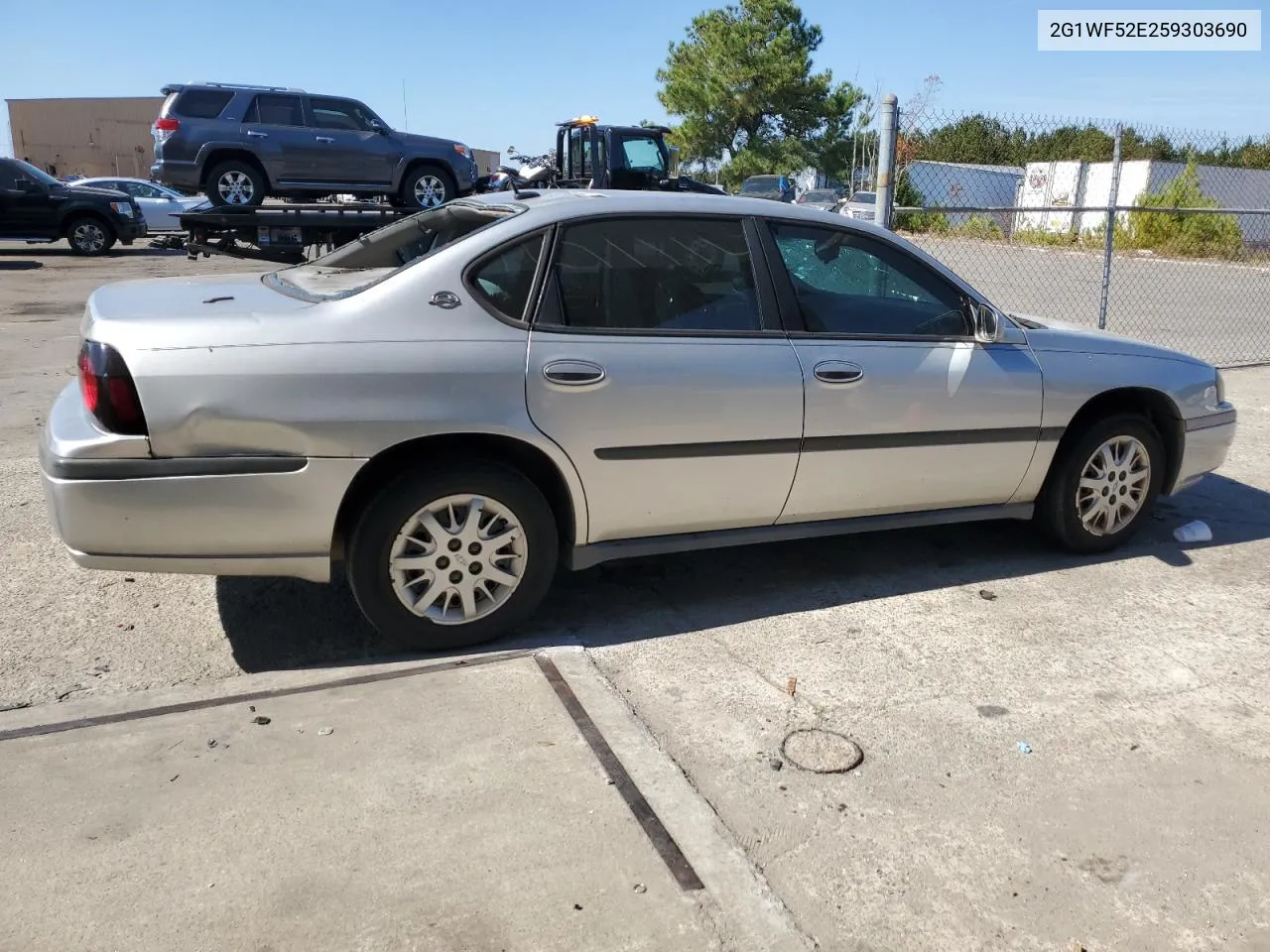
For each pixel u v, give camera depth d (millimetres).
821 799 2963
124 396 3262
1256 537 5359
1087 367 4711
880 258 4395
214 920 2389
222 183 13102
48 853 2598
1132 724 3432
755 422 3986
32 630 3924
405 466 3588
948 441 4414
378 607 3635
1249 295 17516
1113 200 8969
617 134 15344
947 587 4590
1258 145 30000
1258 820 2920
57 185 21141
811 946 2398
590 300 3812
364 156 13609
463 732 3213
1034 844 2791
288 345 3371
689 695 3555
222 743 3115
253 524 3418
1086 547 4973
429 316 3557
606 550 3969
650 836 2736
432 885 2529
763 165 43312
